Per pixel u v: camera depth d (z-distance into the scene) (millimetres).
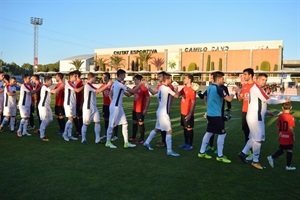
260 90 5613
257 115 5648
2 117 9906
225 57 61562
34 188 4266
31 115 9812
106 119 8352
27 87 8383
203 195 4164
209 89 6215
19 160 5770
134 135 8078
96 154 6414
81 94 8594
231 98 5965
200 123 11977
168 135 6547
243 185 4629
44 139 7770
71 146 7191
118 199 3939
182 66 65375
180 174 5113
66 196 3994
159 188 4391
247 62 60125
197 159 6215
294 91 36125
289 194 4281
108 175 4938
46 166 5383
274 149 7445
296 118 14352
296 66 68062
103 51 73438
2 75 9633
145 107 7809
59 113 8695
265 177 5078
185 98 7156
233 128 10797
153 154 6559
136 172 5152
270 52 58406
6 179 4641
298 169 5605
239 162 6070
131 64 70125
